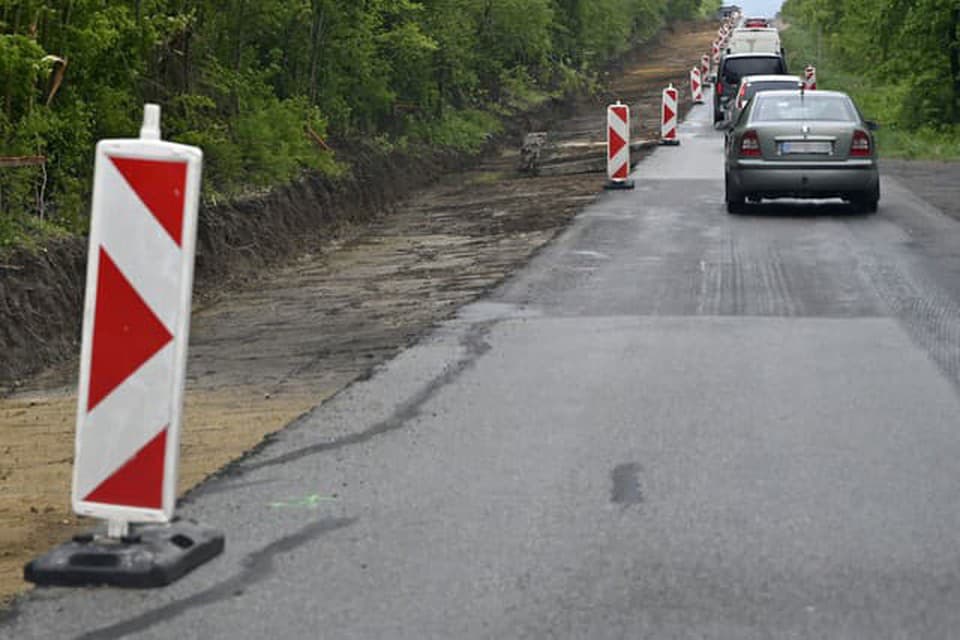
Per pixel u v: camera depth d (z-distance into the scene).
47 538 16.80
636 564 12.83
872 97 112.88
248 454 17.03
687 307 27.78
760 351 23.17
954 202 49.03
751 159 43.97
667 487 15.34
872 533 13.68
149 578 12.30
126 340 12.55
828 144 43.78
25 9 35.78
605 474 15.91
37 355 29.94
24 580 13.61
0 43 32.88
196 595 12.16
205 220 42.03
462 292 32.59
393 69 76.50
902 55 99.06
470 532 13.84
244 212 45.50
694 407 19.25
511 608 11.73
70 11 37.44
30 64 33.50
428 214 57.94
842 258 34.53
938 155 76.44
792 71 150.50
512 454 16.84
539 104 112.56
